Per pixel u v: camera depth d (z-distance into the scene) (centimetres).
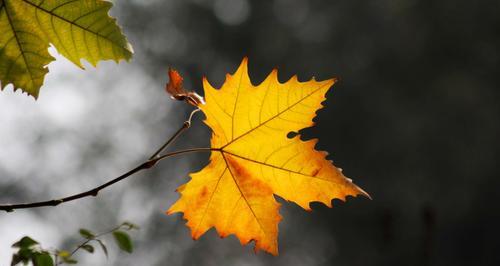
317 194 153
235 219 154
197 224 153
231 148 153
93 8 145
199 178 153
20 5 145
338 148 990
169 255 1019
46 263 155
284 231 973
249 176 153
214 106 152
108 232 162
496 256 918
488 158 937
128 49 146
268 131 152
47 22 145
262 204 153
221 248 995
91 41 145
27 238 155
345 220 941
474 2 996
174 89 152
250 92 152
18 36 145
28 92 145
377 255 880
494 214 924
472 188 933
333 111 995
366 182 959
